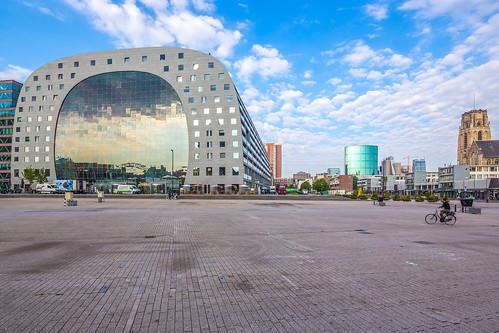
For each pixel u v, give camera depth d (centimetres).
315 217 2158
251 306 521
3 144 10788
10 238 1231
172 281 661
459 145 14150
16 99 11450
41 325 448
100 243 1123
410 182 11794
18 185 9031
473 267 786
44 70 9162
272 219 1989
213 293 586
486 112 13275
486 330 437
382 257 898
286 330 433
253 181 11100
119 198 5494
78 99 8944
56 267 780
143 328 438
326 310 505
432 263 827
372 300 551
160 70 8525
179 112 8438
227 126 8100
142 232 1396
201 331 429
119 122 8706
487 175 9550
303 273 725
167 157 8419
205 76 8312
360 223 1803
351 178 16488
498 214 2650
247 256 909
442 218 1859
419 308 515
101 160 8706
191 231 1430
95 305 525
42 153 8956
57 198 5375
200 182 8062
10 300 549
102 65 8844
